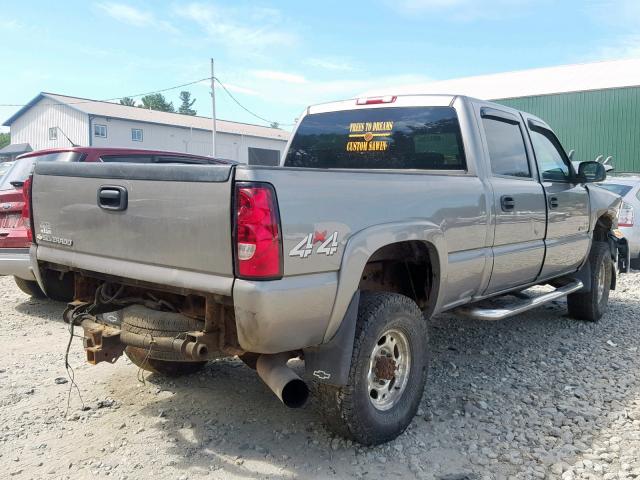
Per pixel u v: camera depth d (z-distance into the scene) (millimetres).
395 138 4879
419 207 3686
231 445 3477
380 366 3465
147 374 4633
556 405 4137
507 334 5957
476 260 4246
